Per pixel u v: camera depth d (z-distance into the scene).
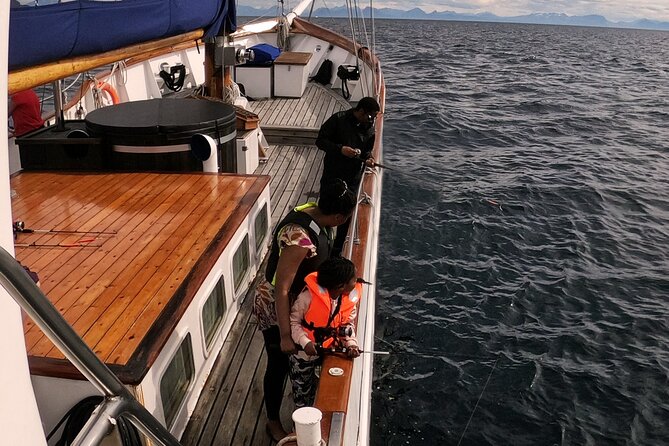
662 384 5.91
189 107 5.23
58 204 3.92
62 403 2.36
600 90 30.64
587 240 9.45
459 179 12.19
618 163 14.81
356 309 2.66
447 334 6.43
